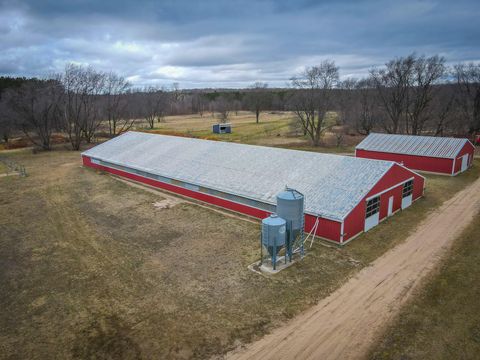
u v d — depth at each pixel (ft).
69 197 109.50
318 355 42.42
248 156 108.88
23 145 217.15
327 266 63.36
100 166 144.77
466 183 117.39
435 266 62.75
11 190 119.03
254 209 87.20
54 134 249.14
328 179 84.64
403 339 44.73
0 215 94.68
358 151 149.79
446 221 83.87
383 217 85.10
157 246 73.31
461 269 61.41
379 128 243.60
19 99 209.87
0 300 55.47
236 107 554.05
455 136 219.00
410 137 145.69
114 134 249.55
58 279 61.31
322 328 47.14
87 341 45.65
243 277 60.13
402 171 89.40
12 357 43.09
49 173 142.72
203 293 55.67
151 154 132.36
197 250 70.95
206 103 618.44
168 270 63.26
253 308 51.60
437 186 114.21
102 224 86.38
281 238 61.16
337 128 275.80
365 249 70.03
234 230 80.59
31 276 62.59
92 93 219.82
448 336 45.03
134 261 67.00
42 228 84.94
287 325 47.85
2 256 70.54
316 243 72.84
